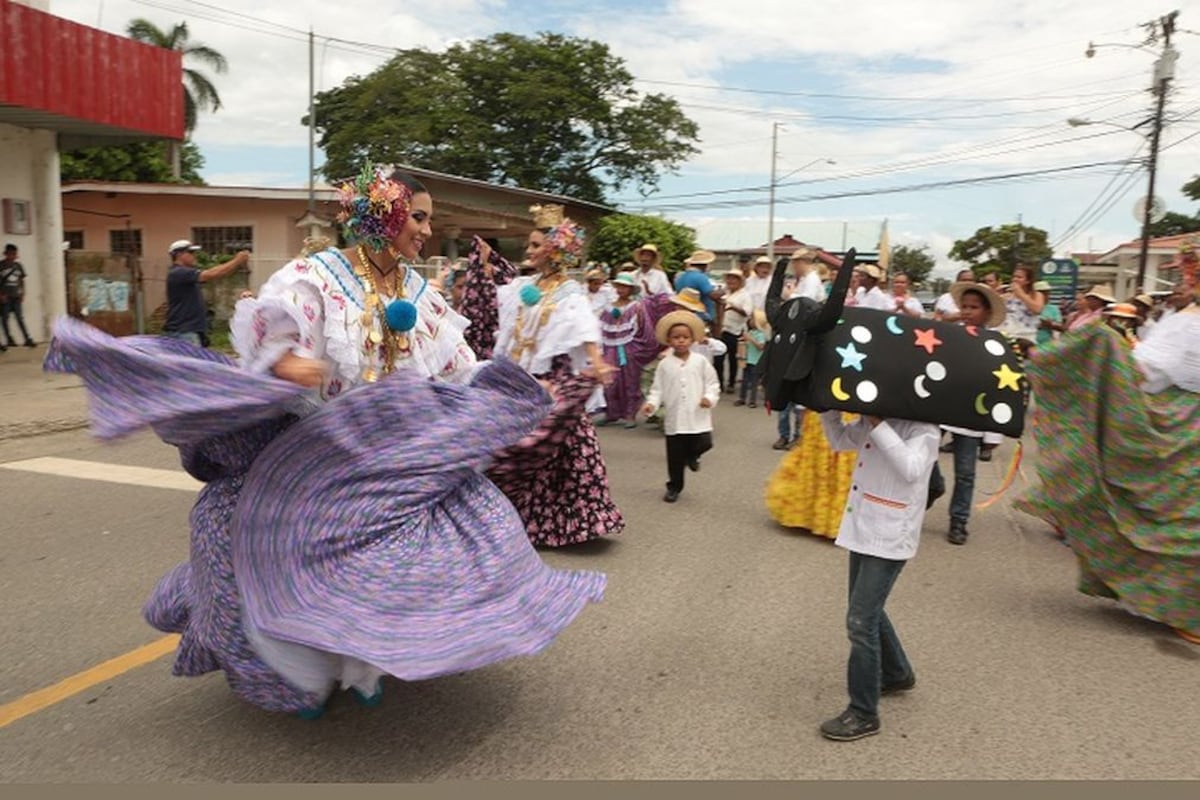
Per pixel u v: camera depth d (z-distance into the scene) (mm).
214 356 3248
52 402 10344
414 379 3189
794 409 9281
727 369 16703
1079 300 11008
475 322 6430
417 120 36031
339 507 3020
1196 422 4688
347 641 2842
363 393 3068
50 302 15086
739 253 53688
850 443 3721
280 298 3043
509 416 3414
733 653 4242
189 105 40781
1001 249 55844
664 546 5953
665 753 3330
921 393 3414
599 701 3721
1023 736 3541
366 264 3326
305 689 3053
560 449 5699
